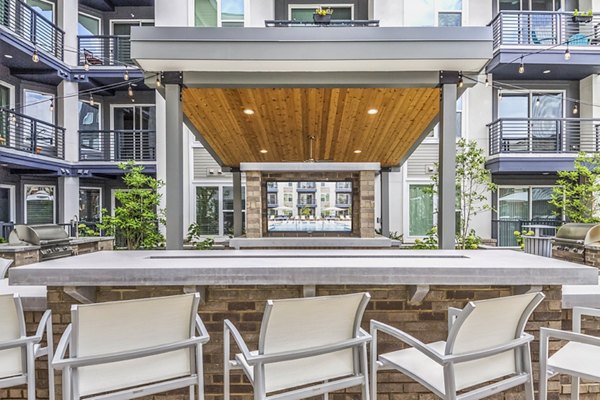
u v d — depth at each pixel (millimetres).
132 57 3078
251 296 2264
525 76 8828
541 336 1858
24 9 8336
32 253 4746
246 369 1664
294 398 1579
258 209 4809
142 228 7867
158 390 1606
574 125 8898
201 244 7961
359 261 2197
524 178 9125
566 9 8859
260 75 3414
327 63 3195
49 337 1917
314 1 9008
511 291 2303
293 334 1554
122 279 1968
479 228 8914
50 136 9289
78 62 9445
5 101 8672
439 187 3490
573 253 5121
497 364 1656
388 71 3381
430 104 4406
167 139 3367
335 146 6711
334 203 5137
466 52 3082
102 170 9453
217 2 8750
